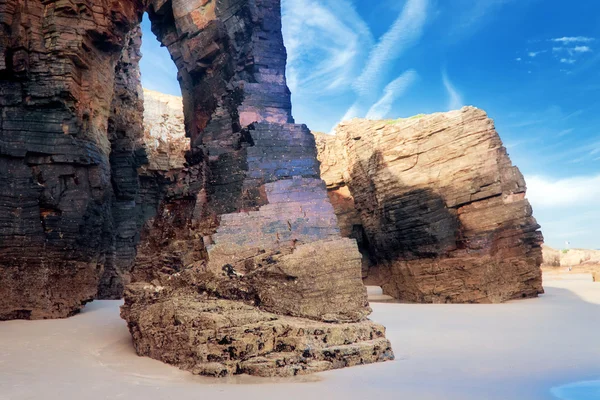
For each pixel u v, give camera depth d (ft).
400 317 51.49
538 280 71.10
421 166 78.28
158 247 41.16
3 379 26.76
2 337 40.14
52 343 37.83
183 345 29.91
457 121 75.77
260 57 48.34
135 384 25.77
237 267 34.35
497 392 23.17
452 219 74.18
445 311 56.29
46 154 50.65
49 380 26.63
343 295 33.71
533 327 43.24
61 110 51.39
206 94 53.47
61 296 50.78
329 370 28.68
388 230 81.87
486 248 70.59
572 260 134.92
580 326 43.29
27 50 50.14
